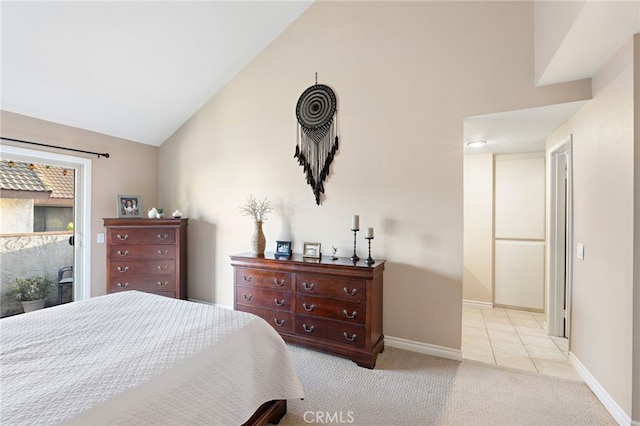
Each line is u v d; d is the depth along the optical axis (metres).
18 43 2.39
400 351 2.71
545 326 3.24
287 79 3.31
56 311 1.78
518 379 2.26
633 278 1.68
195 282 3.91
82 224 3.46
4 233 2.95
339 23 3.03
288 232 3.29
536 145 3.46
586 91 2.16
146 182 4.07
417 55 2.70
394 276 2.79
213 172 3.78
